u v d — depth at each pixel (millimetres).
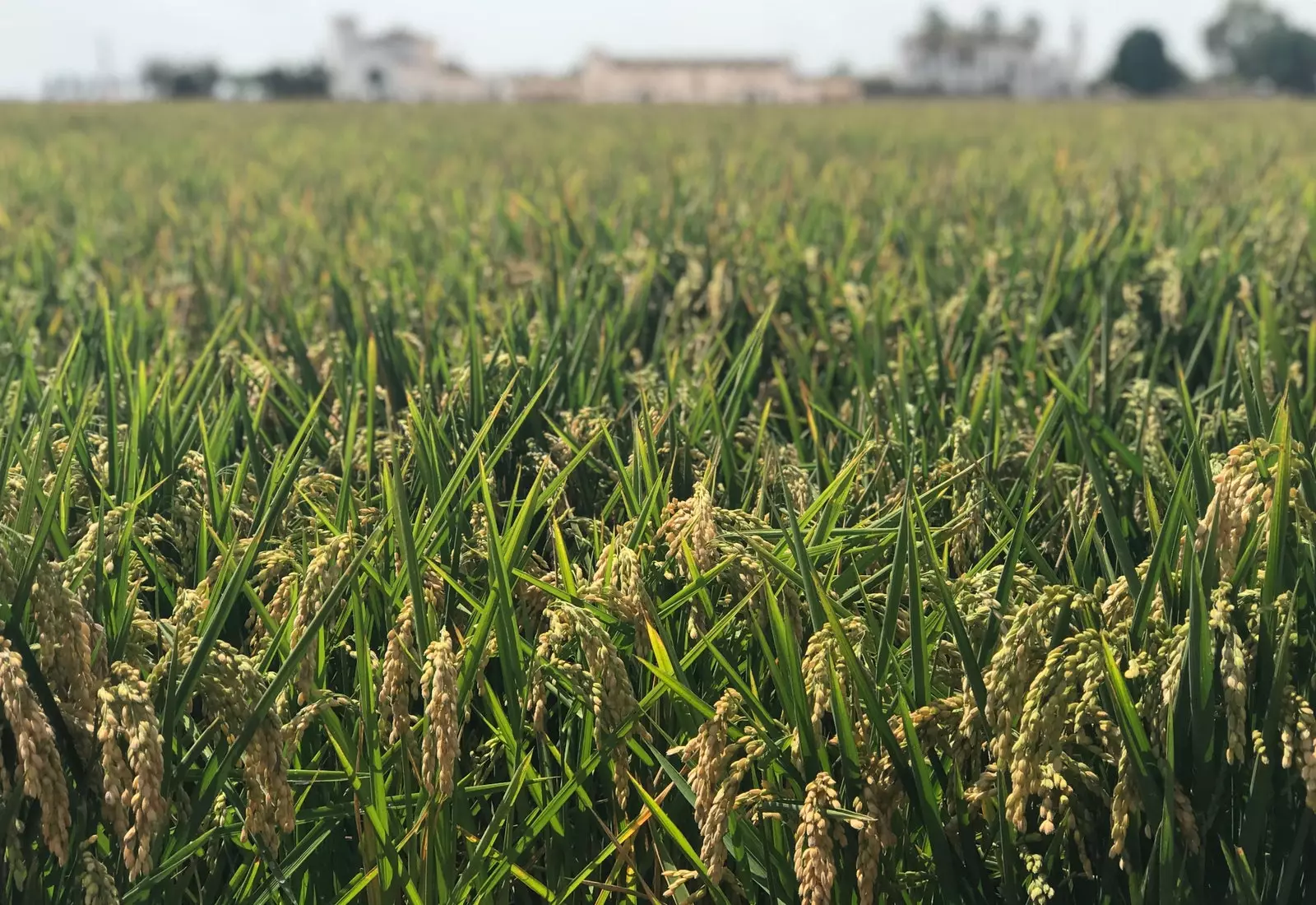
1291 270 5898
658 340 5062
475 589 2717
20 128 28094
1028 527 3240
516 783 2352
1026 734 2016
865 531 2689
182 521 2895
